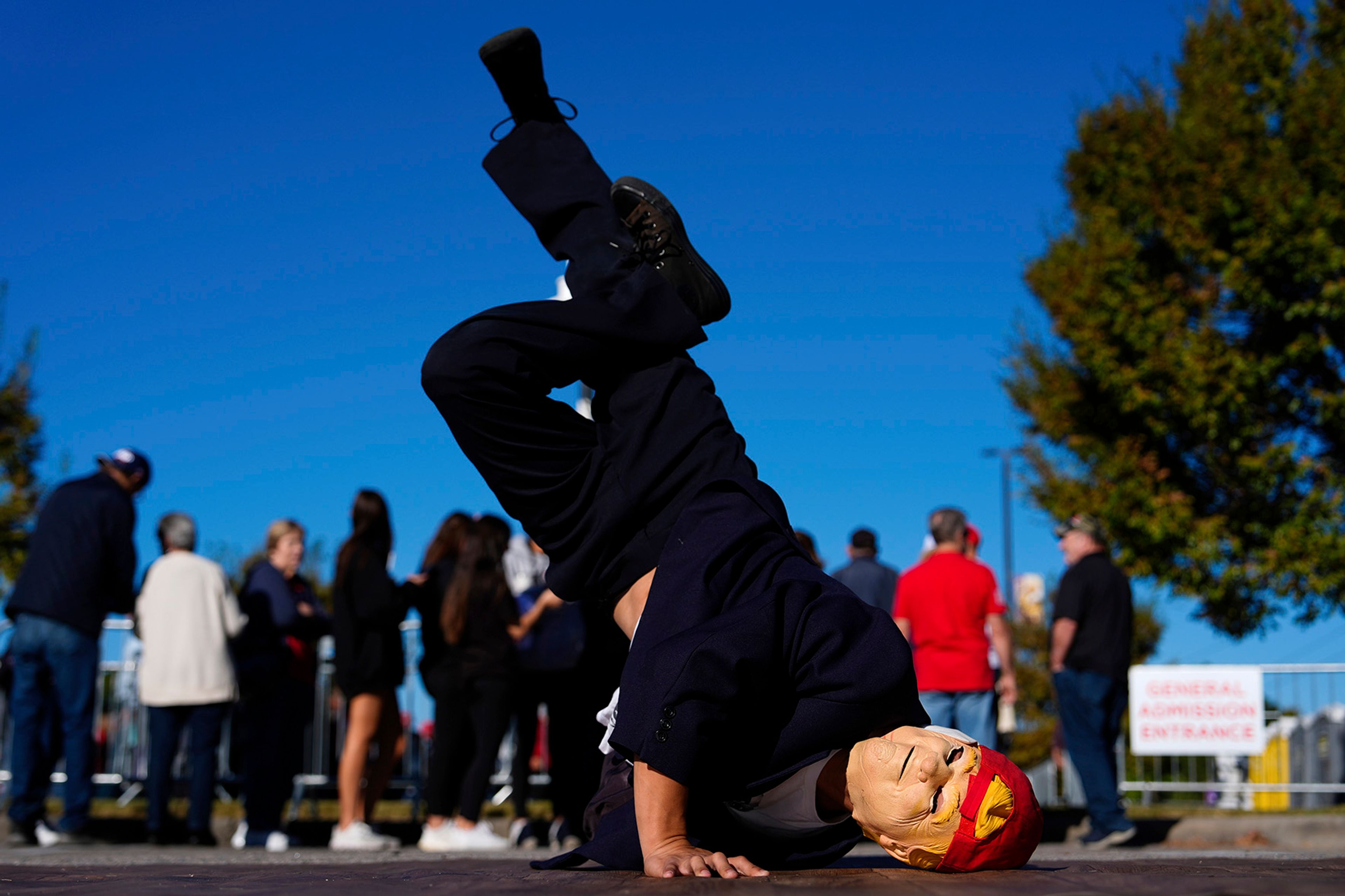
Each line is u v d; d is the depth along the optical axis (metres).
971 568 6.44
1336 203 12.23
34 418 13.43
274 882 1.86
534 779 8.34
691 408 2.50
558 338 2.52
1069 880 1.66
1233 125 13.14
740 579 2.16
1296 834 6.84
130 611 5.94
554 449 2.52
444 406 2.50
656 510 2.43
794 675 2.05
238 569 20.20
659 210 2.91
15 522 12.87
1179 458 13.70
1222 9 13.98
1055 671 6.68
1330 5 13.41
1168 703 8.40
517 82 3.05
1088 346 13.42
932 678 6.33
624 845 2.20
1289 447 12.89
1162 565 13.40
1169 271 13.49
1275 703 8.27
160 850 5.67
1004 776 1.96
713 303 2.89
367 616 5.82
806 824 2.18
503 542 6.07
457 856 5.20
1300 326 12.93
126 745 7.84
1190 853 5.02
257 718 6.27
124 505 5.88
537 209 3.00
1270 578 12.98
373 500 5.95
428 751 7.74
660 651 2.01
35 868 2.83
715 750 2.00
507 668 5.96
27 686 5.75
